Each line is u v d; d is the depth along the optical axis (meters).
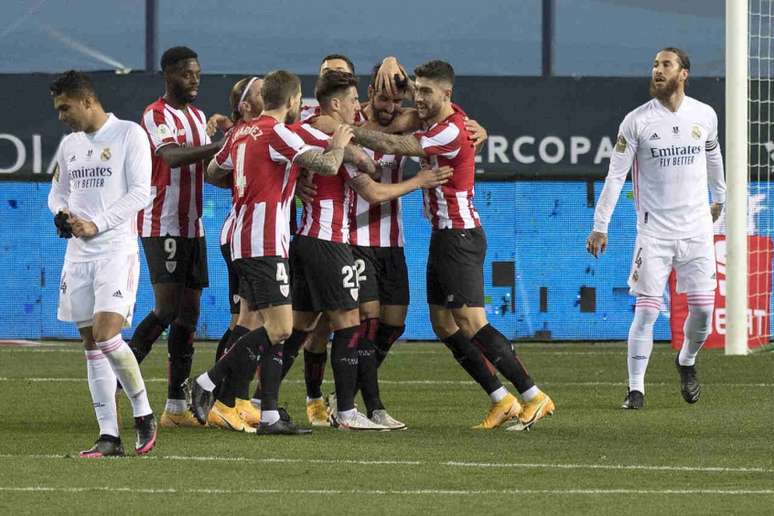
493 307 52.25
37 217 51.75
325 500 22.59
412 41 56.81
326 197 30.81
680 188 35.22
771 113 51.69
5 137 51.88
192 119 33.94
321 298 30.78
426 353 48.66
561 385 40.25
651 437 29.81
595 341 52.34
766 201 51.06
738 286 46.78
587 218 52.12
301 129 29.66
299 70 56.53
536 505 22.16
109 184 26.77
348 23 56.62
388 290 32.06
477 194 52.06
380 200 30.33
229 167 30.58
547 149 52.66
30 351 49.03
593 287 52.25
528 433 30.47
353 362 31.11
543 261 52.09
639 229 35.41
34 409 34.62
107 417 27.19
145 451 27.25
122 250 26.81
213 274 51.78
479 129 31.39
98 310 26.56
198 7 56.16
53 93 26.88
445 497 22.84
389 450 27.92
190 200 33.38
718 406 35.28
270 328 30.03
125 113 51.75
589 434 30.31
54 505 22.14
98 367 27.09
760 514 21.44
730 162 46.56
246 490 23.45
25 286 51.97
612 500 22.56
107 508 21.94
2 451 27.86
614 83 52.75
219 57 56.31
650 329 35.00
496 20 56.75
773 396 37.28
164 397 37.41
